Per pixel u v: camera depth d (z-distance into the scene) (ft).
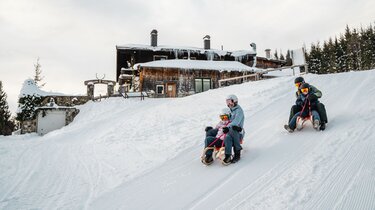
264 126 23.58
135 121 38.24
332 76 39.83
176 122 32.78
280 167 14.92
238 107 18.02
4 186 18.63
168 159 20.36
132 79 103.50
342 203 10.62
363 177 12.10
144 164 20.43
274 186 12.84
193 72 95.14
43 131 64.90
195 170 17.04
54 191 17.21
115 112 65.92
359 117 20.34
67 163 24.20
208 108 36.96
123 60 109.91
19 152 31.14
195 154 20.33
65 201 15.39
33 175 21.06
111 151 26.43
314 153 15.80
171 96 92.53
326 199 11.04
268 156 16.93
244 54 114.93
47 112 65.87
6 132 112.88
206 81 96.43
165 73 93.20
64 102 77.00
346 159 14.15
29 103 71.31
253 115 28.27
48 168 22.98
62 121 66.49
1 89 117.60
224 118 17.95
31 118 68.54
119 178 18.43
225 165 16.79
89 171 21.01
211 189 13.87
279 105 30.37
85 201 15.19
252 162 16.47
